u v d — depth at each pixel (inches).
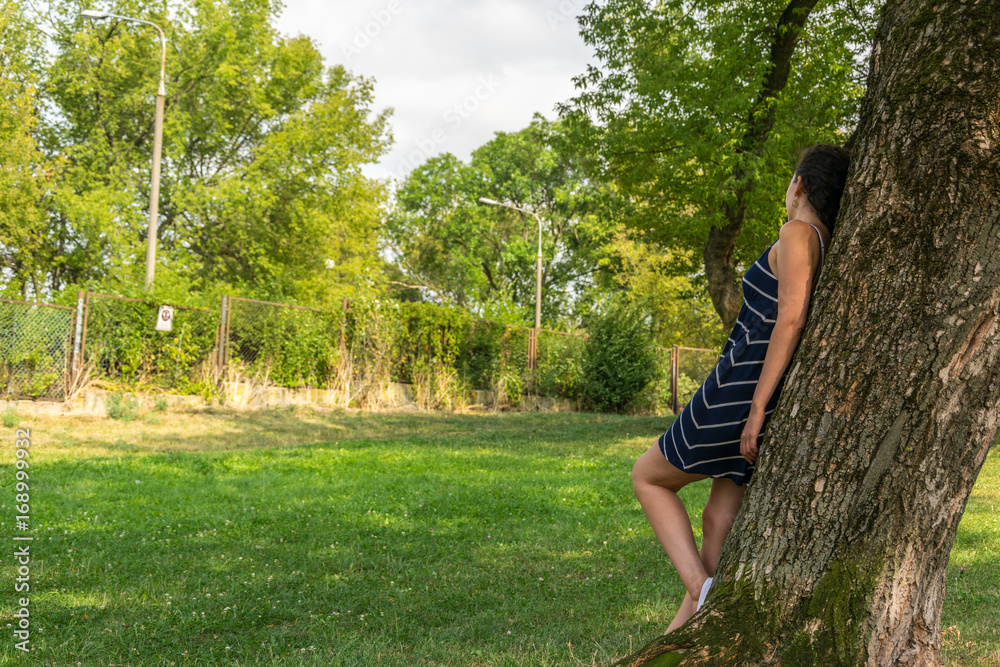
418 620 154.9
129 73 979.9
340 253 1216.2
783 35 522.0
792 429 81.4
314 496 294.2
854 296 79.0
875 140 81.0
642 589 176.4
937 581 79.0
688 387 967.0
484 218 1656.0
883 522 76.4
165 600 162.6
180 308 615.5
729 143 502.9
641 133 571.5
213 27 1027.3
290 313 680.4
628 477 364.2
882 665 75.9
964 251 74.6
